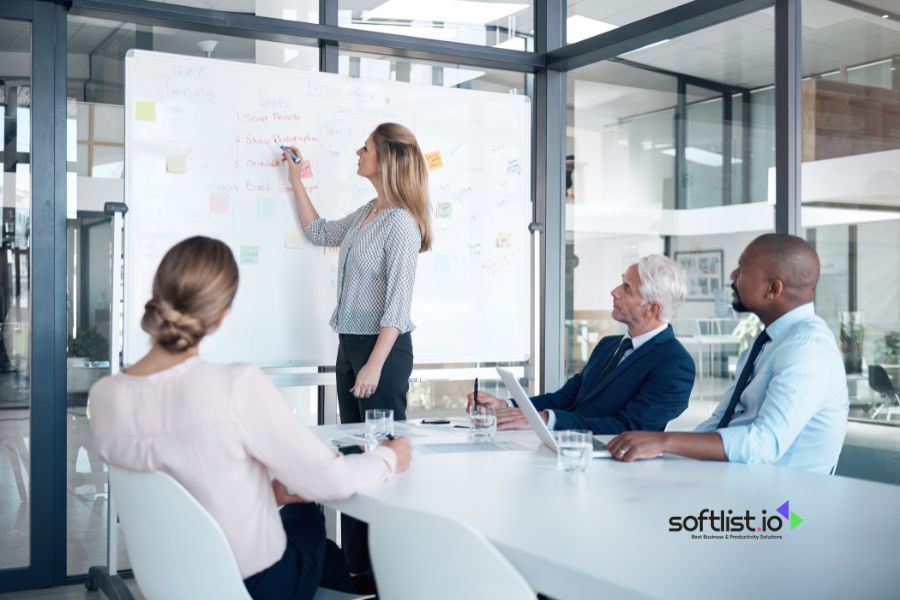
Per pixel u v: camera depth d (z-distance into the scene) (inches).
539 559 48.3
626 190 169.3
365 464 68.1
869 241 131.7
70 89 136.9
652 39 159.6
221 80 141.3
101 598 129.6
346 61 157.5
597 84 173.5
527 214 168.9
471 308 162.7
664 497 63.8
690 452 79.9
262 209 143.7
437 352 159.3
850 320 134.0
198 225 139.3
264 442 63.2
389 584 51.4
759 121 144.9
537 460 79.7
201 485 62.9
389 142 127.2
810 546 50.8
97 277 139.5
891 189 129.2
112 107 139.6
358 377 119.6
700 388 165.6
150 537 62.8
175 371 63.7
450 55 164.1
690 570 45.8
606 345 111.9
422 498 63.5
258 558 65.4
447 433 97.3
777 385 81.9
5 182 134.4
